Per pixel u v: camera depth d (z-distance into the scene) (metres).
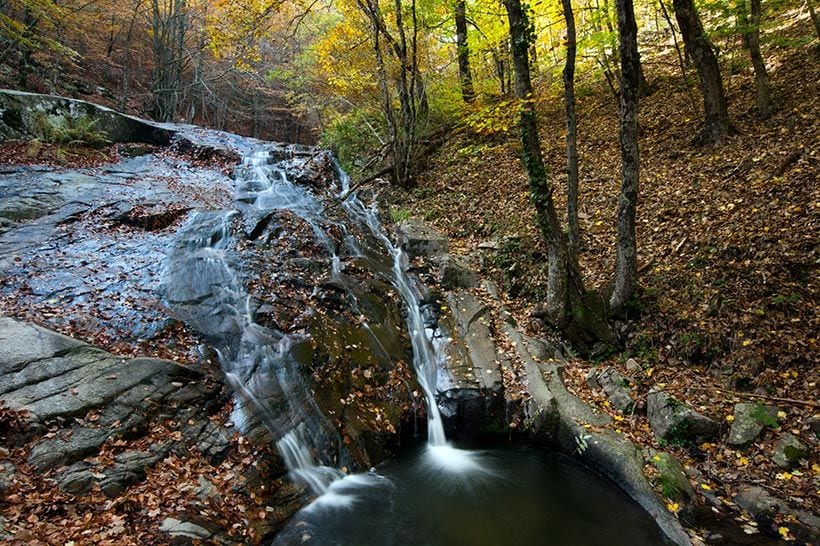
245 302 8.14
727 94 13.08
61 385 5.63
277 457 6.09
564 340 9.13
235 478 5.59
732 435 6.25
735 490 5.75
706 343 7.57
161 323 7.32
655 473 6.06
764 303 7.46
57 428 5.18
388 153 17.11
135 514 4.69
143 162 14.84
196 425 5.97
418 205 14.66
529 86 8.26
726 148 10.95
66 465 4.90
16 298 7.15
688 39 11.61
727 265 8.27
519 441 7.69
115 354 6.48
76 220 9.89
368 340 8.49
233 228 10.28
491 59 17.59
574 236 9.16
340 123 19.25
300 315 8.21
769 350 6.95
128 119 16.31
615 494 6.24
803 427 6.00
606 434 6.84
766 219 8.55
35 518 4.25
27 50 18.78
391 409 7.64
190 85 24.67
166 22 24.33
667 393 7.11
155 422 5.78
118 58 27.50
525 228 11.66
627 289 8.64
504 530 5.80
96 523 4.41
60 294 7.49
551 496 6.49
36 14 16.52
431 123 17.94
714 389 7.01
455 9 14.98
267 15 12.20
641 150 12.76
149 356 6.66
